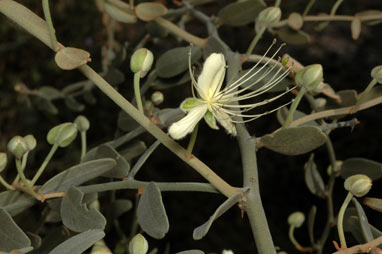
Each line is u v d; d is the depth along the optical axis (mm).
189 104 286
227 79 351
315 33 928
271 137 307
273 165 778
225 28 820
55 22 709
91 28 714
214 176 291
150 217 282
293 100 301
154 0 639
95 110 718
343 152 754
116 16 380
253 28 406
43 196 302
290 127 301
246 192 294
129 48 449
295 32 396
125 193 568
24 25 285
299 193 750
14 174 645
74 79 746
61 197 312
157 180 765
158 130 289
